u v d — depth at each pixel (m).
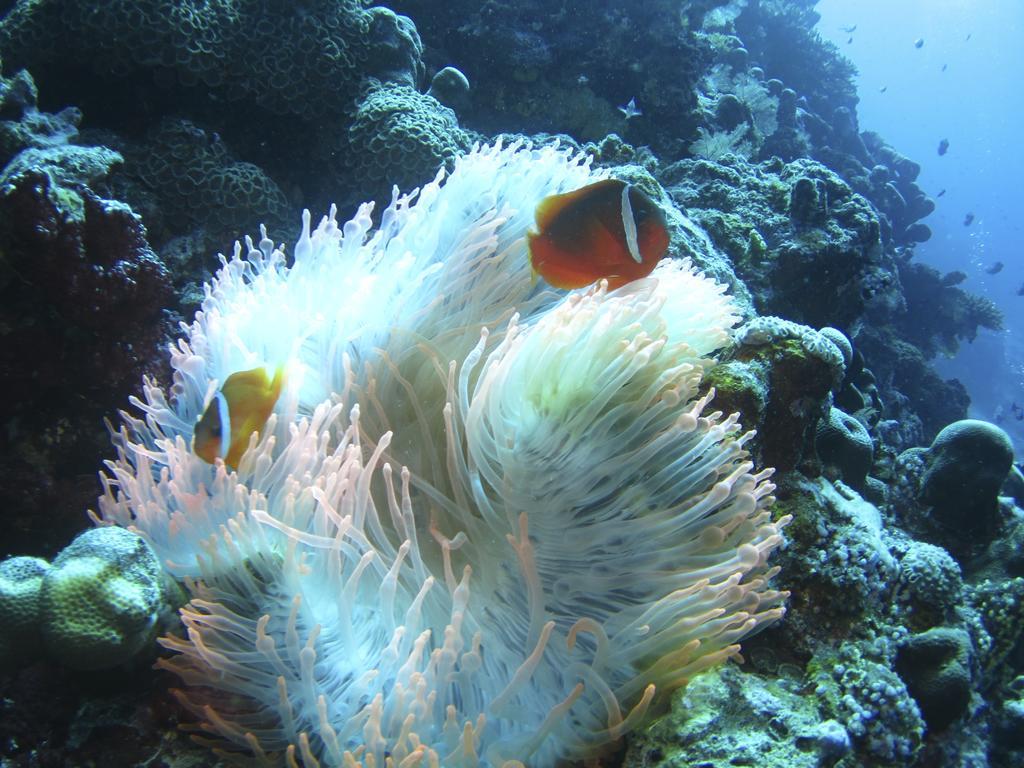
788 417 0.63
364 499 0.44
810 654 0.54
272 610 0.44
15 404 0.59
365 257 0.59
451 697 0.42
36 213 0.55
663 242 0.50
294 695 0.42
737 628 0.46
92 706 0.46
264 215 0.92
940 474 0.90
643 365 0.45
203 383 0.54
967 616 0.66
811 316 1.25
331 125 1.04
